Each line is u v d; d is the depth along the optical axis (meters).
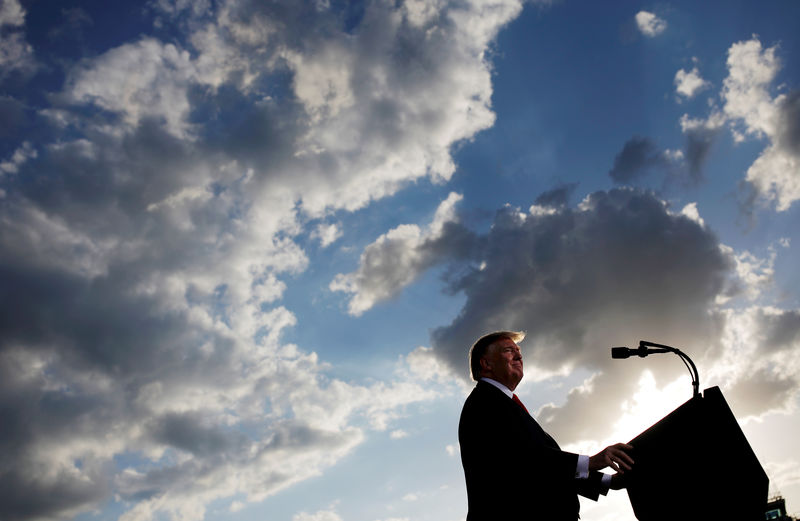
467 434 4.86
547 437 4.99
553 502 4.37
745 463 3.60
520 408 4.97
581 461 4.23
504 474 4.58
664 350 5.54
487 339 5.34
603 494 4.45
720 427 3.68
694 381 5.45
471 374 5.39
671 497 3.71
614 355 5.70
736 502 3.58
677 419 3.81
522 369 5.21
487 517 4.50
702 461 3.68
